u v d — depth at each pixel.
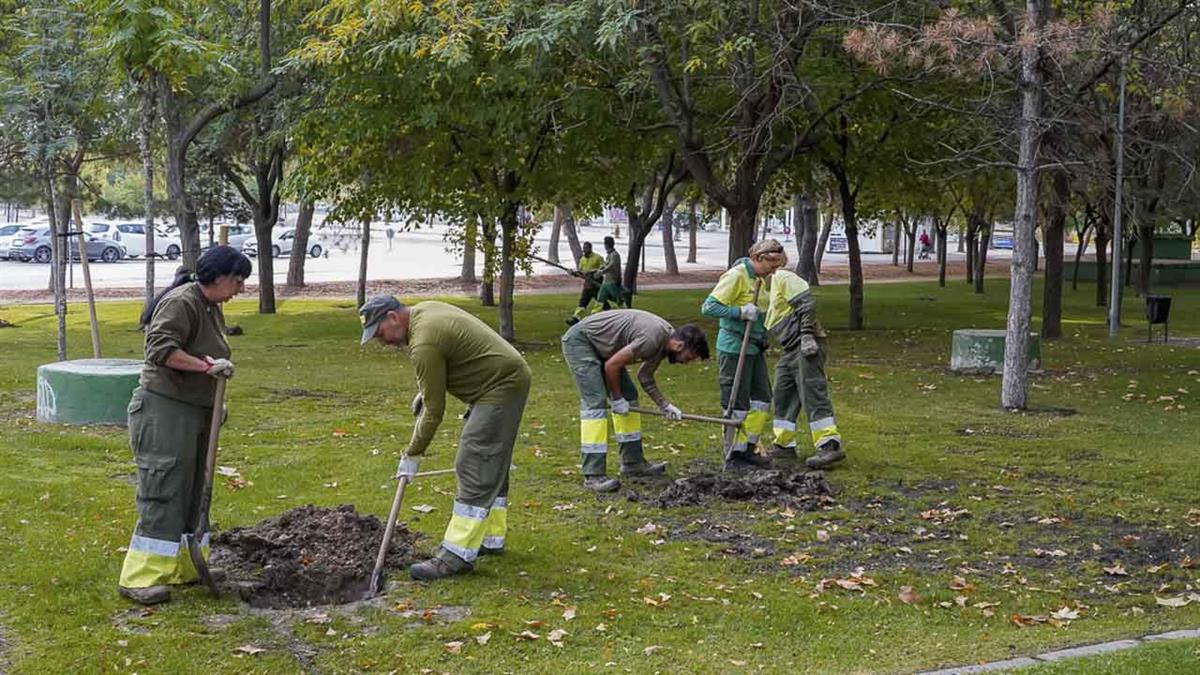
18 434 10.91
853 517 8.59
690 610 6.45
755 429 10.13
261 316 27.80
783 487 9.25
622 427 9.67
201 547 6.46
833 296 36.84
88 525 7.73
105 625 5.89
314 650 5.68
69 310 28.39
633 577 7.02
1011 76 14.57
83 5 14.98
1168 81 15.80
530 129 19.94
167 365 6.11
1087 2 14.64
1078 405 14.19
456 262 51.31
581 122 19.09
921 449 11.10
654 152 23.06
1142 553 7.90
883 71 13.30
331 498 8.72
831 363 18.59
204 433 6.52
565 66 18.88
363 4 18.05
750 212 20.03
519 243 21.94
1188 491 9.61
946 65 13.03
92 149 18.64
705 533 8.07
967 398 14.61
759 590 6.85
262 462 10.04
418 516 8.17
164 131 18.69
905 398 14.55
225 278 6.20
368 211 22.05
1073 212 31.50
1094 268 45.91
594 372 9.36
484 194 21.17
